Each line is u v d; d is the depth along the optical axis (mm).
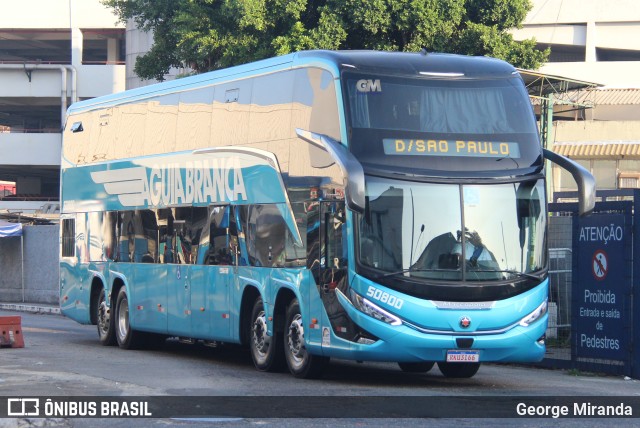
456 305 17188
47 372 19109
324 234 18141
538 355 17859
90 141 29547
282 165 19750
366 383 18562
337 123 17703
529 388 18000
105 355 24359
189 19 41000
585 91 55312
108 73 84062
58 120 93188
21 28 84875
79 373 19125
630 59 70688
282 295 19797
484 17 40781
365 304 17125
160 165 25234
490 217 17625
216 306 22328
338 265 17656
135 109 26875
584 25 69500
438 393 16812
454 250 17344
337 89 17844
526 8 41562
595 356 20750
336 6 38750
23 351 24781
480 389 17750
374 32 38250
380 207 17250
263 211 20422
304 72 19188
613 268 20203
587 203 17891
